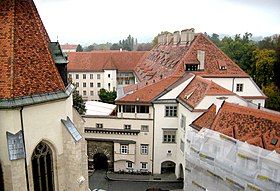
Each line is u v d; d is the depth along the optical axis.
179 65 44.34
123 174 42.75
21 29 16.67
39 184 18.23
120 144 41.72
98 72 87.38
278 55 68.06
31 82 16.48
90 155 43.34
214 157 24.91
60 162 18.94
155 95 40.81
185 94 38.72
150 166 42.56
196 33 53.34
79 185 19.27
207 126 30.11
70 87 20.69
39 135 17.25
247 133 24.98
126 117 41.62
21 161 15.88
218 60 46.28
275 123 23.58
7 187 16.53
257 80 71.94
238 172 22.08
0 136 15.89
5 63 15.81
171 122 40.81
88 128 42.25
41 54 17.47
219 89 33.47
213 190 25.44
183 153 37.28
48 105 17.44
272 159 19.55
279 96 63.69
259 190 20.34
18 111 15.76
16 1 16.84
